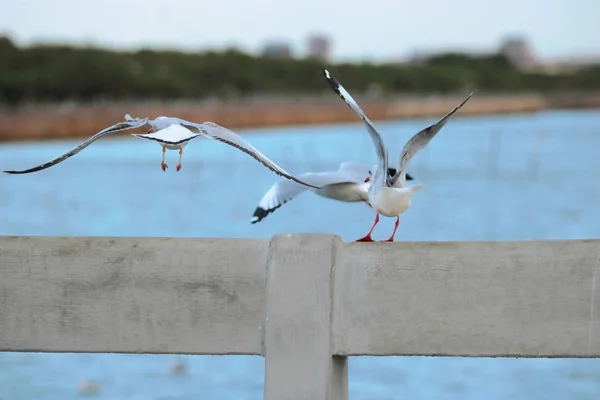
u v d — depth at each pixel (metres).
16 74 106.62
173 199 45.19
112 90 110.19
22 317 5.83
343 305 5.59
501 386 14.48
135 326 5.75
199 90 127.19
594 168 61.22
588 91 197.62
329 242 5.62
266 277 5.65
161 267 5.74
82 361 15.75
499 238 33.41
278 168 6.09
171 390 14.09
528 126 133.62
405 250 5.55
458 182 53.53
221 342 5.68
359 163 11.33
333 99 138.12
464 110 164.25
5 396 13.64
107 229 35.28
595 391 14.30
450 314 5.49
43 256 5.83
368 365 15.72
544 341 5.40
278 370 5.61
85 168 61.00
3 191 48.09
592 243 5.39
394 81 162.75
